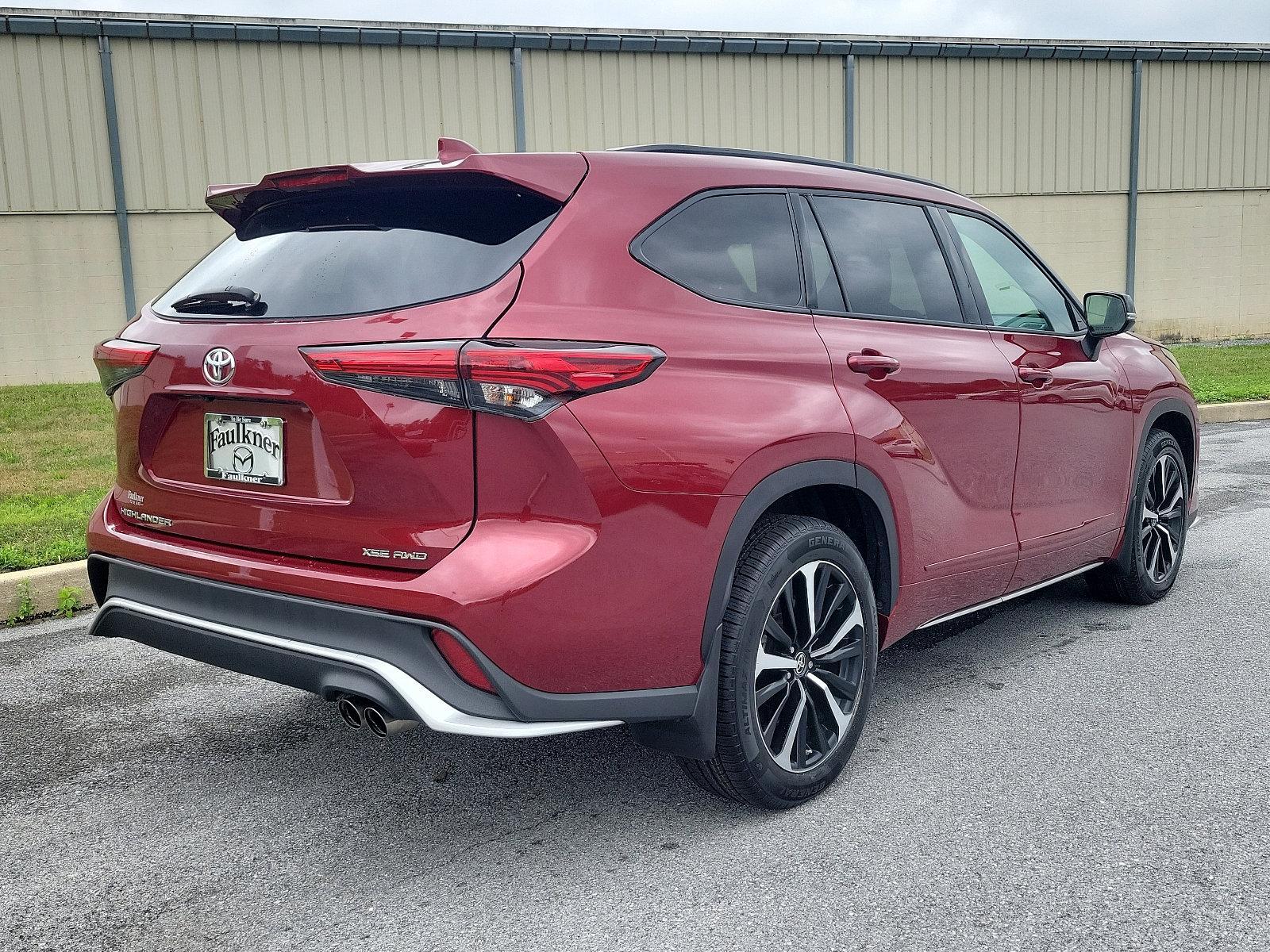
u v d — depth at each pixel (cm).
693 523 261
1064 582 541
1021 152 2233
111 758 342
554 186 265
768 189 315
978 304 374
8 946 238
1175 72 2331
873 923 241
